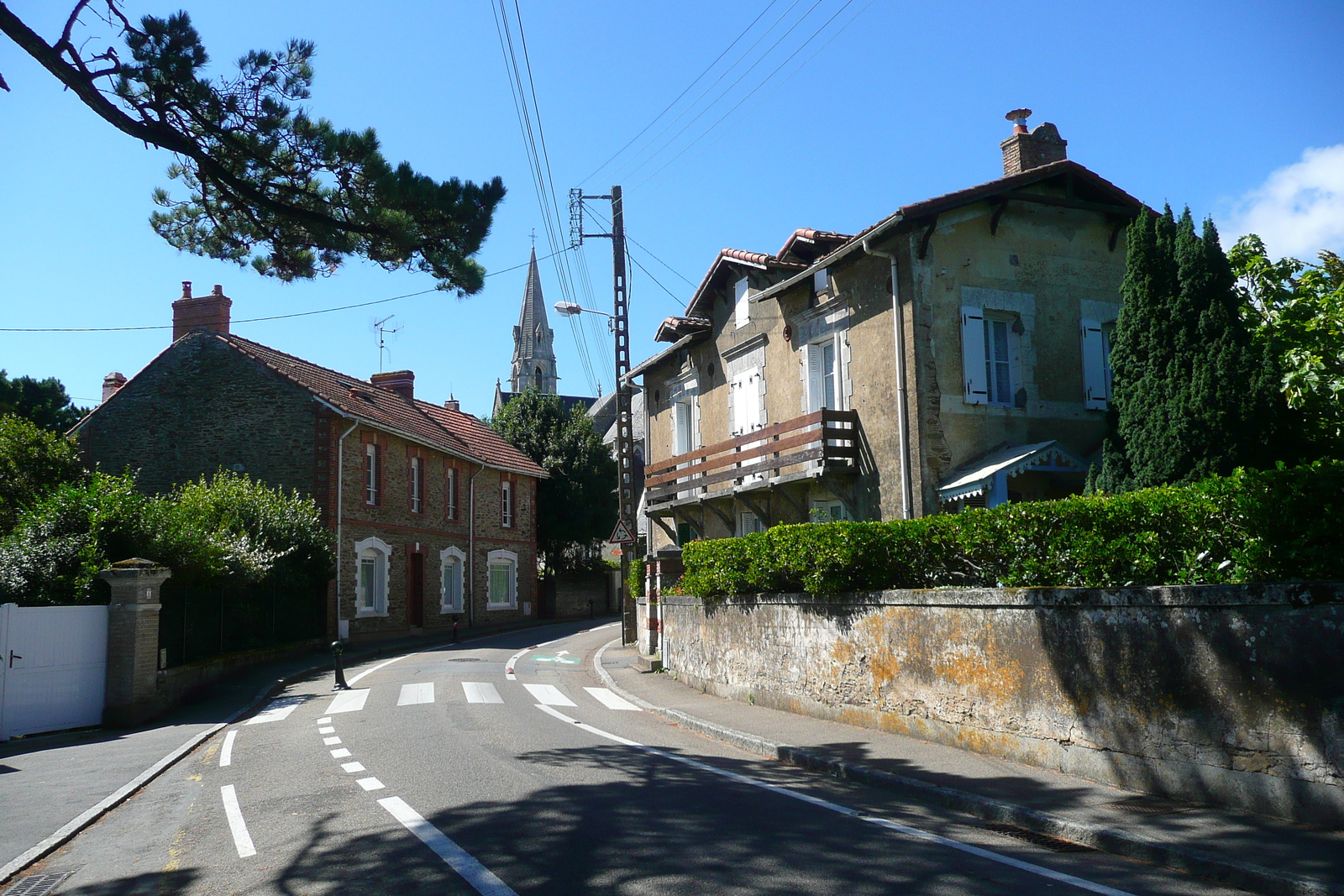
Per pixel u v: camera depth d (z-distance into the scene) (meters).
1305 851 5.52
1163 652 7.08
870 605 10.75
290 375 27.62
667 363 25.06
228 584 19.42
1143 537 7.44
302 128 9.67
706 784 8.20
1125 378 11.58
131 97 9.11
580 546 46.00
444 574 34.53
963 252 15.40
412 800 7.67
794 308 18.56
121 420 28.28
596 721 12.70
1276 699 6.27
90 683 14.23
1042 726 8.20
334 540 26.84
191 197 10.64
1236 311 10.90
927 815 7.11
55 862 6.68
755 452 18.06
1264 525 6.44
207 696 17.17
